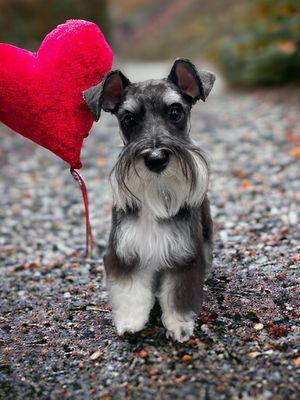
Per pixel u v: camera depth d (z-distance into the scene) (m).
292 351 0.87
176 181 0.90
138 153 0.88
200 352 0.89
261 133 1.95
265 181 1.52
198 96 0.95
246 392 0.82
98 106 0.91
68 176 1.78
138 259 0.92
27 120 0.97
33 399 0.85
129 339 0.93
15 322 1.02
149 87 0.92
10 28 3.31
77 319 1.01
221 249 1.18
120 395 0.84
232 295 1.01
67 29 0.96
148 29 8.32
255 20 2.90
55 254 1.29
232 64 2.92
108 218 1.44
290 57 2.60
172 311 0.92
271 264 1.09
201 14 7.06
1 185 1.75
